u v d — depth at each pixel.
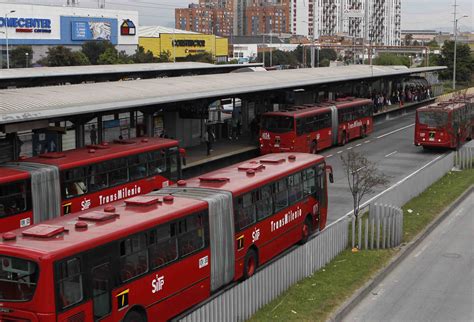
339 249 22.53
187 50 126.06
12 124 26.33
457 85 114.56
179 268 16.23
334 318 16.64
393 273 21.14
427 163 44.00
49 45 96.50
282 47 166.12
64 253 12.66
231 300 15.34
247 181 20.09
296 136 44.12
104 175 24.55
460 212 30.08
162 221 15.57
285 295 17.97
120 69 49.94
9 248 12.64
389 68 78.31
